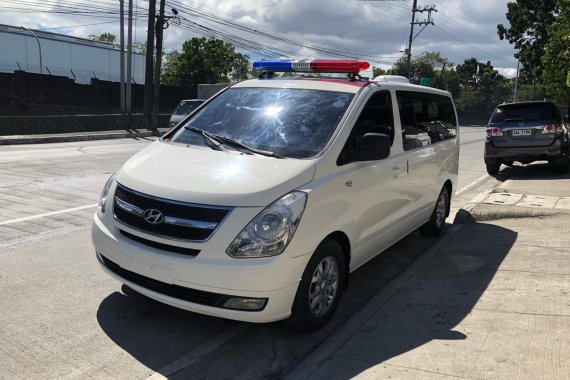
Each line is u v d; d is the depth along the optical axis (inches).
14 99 1024.9
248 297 136.3
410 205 218.8
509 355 135.9
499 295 179.9
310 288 150.6
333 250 158.1
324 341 154.0
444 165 257.0
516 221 289.1
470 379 125.1
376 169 182.1
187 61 1562.5
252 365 140.4
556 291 178.5
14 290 180.4
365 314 173.0
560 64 652.1
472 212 299.7
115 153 612.1
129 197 152.6
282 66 209.2
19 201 312.0
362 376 130.1
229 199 138.8
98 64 1689.2
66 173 426.9
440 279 201.6
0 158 528.1
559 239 243.3
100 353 142.7
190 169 153.8
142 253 143.9
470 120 2888.8
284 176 147.4
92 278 193.0
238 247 135.8
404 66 2603.3
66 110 1135.0
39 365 135.2
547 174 506.0
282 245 138.1
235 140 173.2
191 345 149.5
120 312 167.0
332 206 155.0
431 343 146.6
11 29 1472.7
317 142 165.6
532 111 478.6
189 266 136.9
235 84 210.7
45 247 226.2
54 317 161.9
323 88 188.9
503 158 490.3
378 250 196.5
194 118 197.5
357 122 175.9
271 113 181.8
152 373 134.6
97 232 158.9
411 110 222.7
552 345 139.8
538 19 1449.3
